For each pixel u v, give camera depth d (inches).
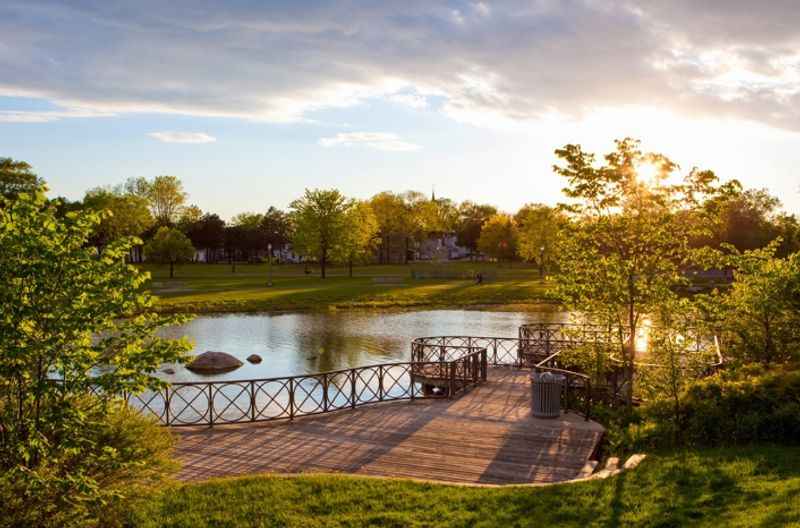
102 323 253.6
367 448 458.9
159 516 309.0
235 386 792.3
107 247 268.2
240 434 494.9
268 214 4923.7
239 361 954.1
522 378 713.0
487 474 405.7
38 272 237.5
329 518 306.8
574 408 575.2
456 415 548.7
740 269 659.4
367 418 540.4
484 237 3543.3
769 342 631.2
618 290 511.5
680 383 481.7
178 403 696.4
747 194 2522.1
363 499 329.7
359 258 2834.6
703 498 298.4
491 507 316.5
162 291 1919.3
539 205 2630.4
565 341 803.4
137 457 300.7
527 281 2425.0
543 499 322.0
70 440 248.8
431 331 1304.1
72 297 248.7
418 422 526.9
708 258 514.6
